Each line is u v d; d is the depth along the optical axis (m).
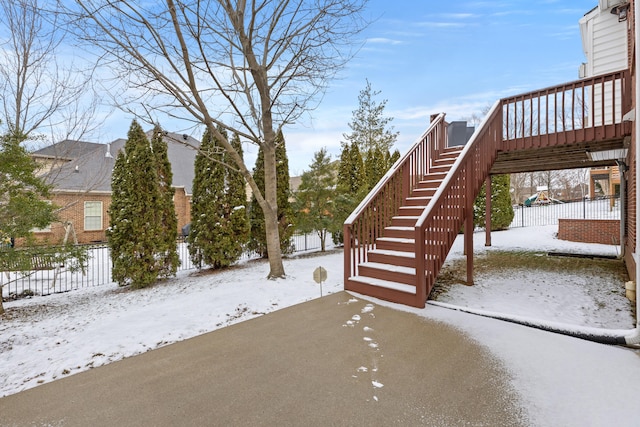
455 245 9.26
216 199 7.73
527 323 3.29
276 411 1.96
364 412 1.94
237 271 7.23
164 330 3.46
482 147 5.36
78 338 3.34
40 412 2.01
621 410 1.90
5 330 3.98
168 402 2.09
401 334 3.15
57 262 5.26
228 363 2.64
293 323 3.56
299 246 12.09
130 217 6.41
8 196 5.04
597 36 8.16
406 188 6.02
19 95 7.00
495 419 1.85
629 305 4.05
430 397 2.08
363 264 5.02
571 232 9.55
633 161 4.45
